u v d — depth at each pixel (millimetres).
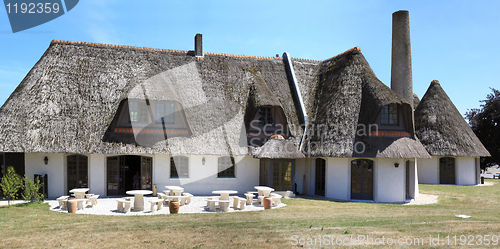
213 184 21781
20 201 18406
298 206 17828
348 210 16500
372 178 21156
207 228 11539
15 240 9938
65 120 19203
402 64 25234
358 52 24312
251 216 14359
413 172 22547
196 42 25547
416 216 14414
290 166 22047
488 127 38656
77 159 19812
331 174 21812
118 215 14609
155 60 23688
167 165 20906
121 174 20781
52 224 12383
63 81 20516
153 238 10180
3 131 18172
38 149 18000
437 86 33156
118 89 21156
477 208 17953
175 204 15398
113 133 19672
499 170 73250
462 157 31172
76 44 22547
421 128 31812
